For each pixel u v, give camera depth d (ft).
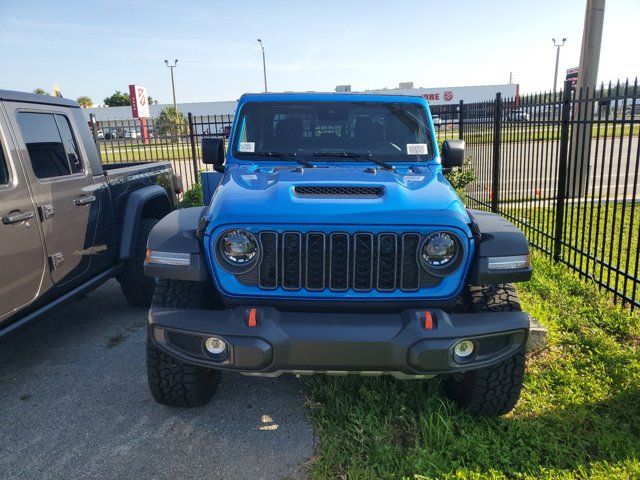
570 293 17.78
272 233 9.41
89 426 11.17
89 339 15.58
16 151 11.85
